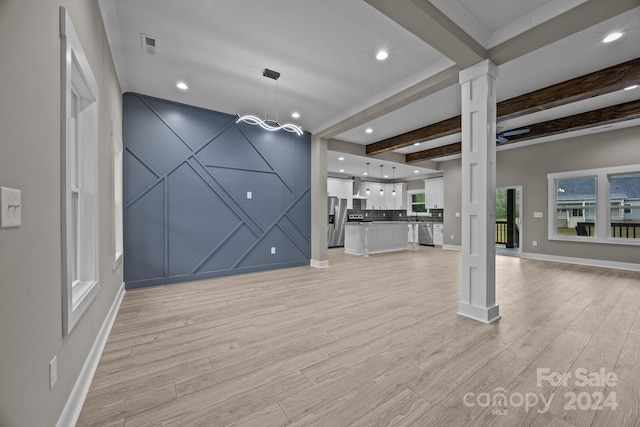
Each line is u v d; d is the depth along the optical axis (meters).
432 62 2.95
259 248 4.80
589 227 5.52
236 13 2.23
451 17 2.16
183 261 4.04
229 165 4.45
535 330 2.35
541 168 5.90
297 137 5.26
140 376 1.70
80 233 1.89
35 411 0.99
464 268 2.72
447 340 2.17
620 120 4.00
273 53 2.78
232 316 2.70
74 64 1.48
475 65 2.59
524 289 3.63
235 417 1.35
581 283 3.93
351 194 9.57
